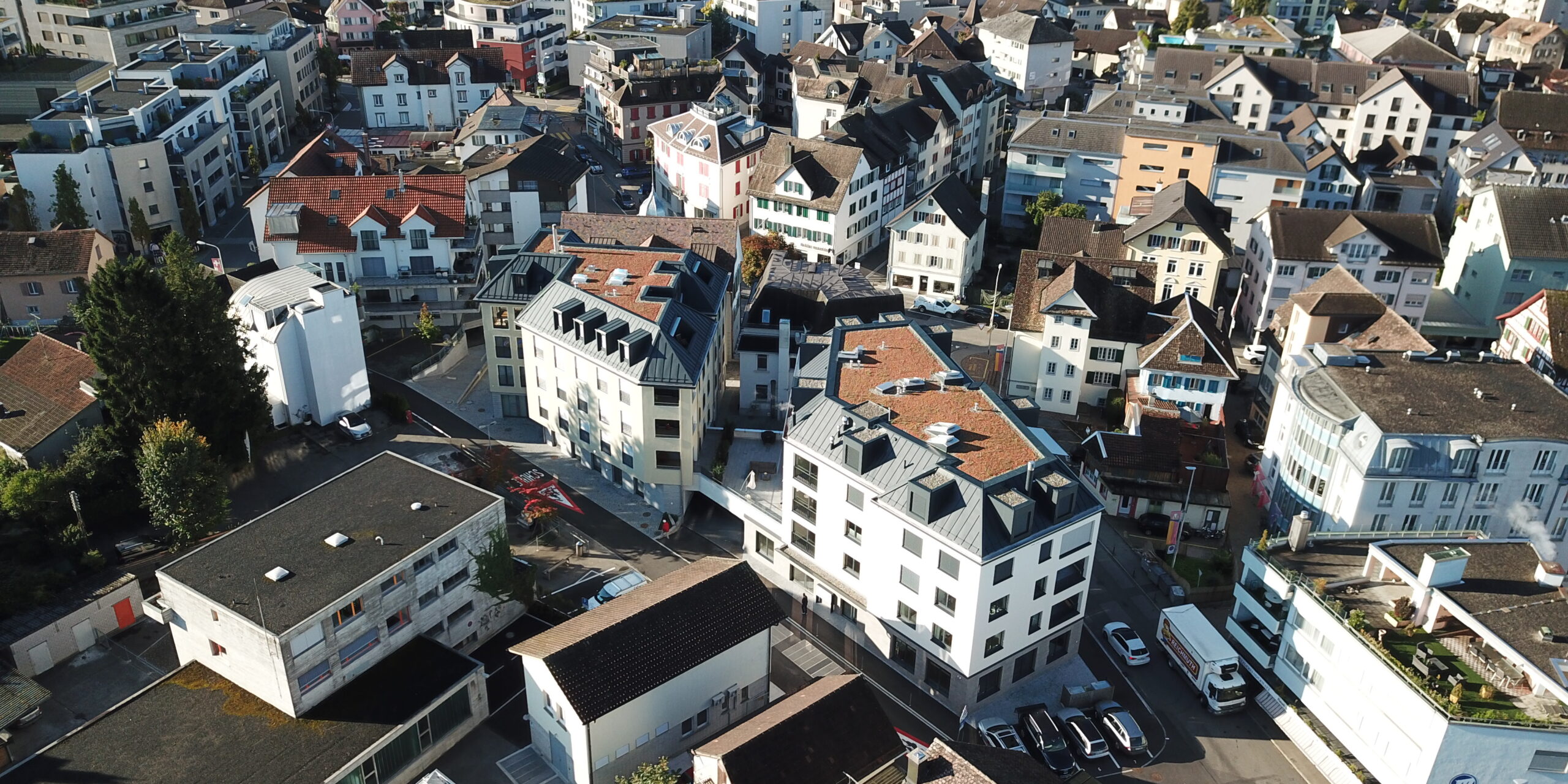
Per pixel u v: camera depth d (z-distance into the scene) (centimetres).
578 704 5850
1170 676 7362
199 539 7738
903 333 8338
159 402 8112
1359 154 16912
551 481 9056
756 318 9781
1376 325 9594
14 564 7369
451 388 10406
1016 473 6644
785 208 13388
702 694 6481
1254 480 9500
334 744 5969
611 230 10656
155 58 15088
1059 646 7388
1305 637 6744
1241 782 6550
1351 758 6588
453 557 6844
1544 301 10144
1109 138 14488
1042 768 5706
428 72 18150
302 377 9406
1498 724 5756
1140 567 8375
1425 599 6438
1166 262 12038
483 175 12019
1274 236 11706
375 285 11088
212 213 14200
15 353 9244
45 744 6312
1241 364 11569
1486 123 17700
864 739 6059
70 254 10900
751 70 19388
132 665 6938
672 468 8500
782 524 7838
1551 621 6150
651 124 15862
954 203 12850
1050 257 10781
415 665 6538
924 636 6938
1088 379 10400
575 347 8606
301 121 17738
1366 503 7762
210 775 5750
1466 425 7669
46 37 17738
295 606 6075
